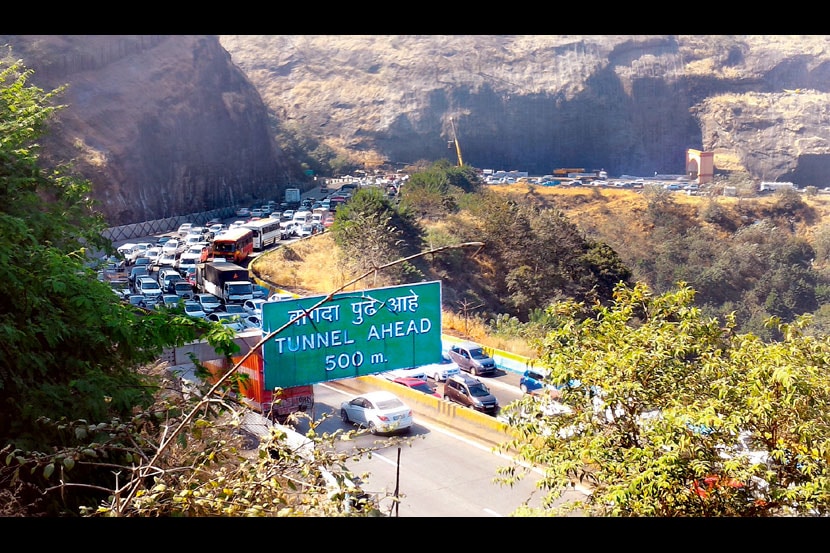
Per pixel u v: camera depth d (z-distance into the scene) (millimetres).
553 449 9789
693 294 10742
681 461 8367
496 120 136750
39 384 8180
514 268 50625
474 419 21562
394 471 18562
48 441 7910
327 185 113375
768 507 8516
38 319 8430
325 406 24547
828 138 125500
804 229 76125
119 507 5766
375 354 22922
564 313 11086
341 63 145750
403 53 145250
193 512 6066
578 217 78000
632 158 136250
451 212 60844
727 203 79125
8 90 11227
